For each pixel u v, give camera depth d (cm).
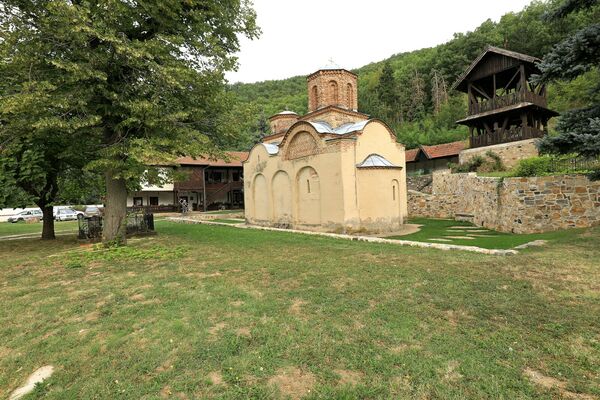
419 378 341
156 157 962
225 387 339
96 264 873
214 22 1221
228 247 1102
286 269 771
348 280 664
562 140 844
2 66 887
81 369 392
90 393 344
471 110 2386
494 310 496
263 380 347
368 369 359
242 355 392
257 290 621
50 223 1581
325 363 373
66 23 831
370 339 420
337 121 1858
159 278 720
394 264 786
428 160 3609
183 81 1032
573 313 475
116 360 400
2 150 1046
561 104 2969
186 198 4141
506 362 365
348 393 320
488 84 2505
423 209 2378
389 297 560
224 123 1272
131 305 565
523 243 1025
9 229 2328
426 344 405
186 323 482
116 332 469
